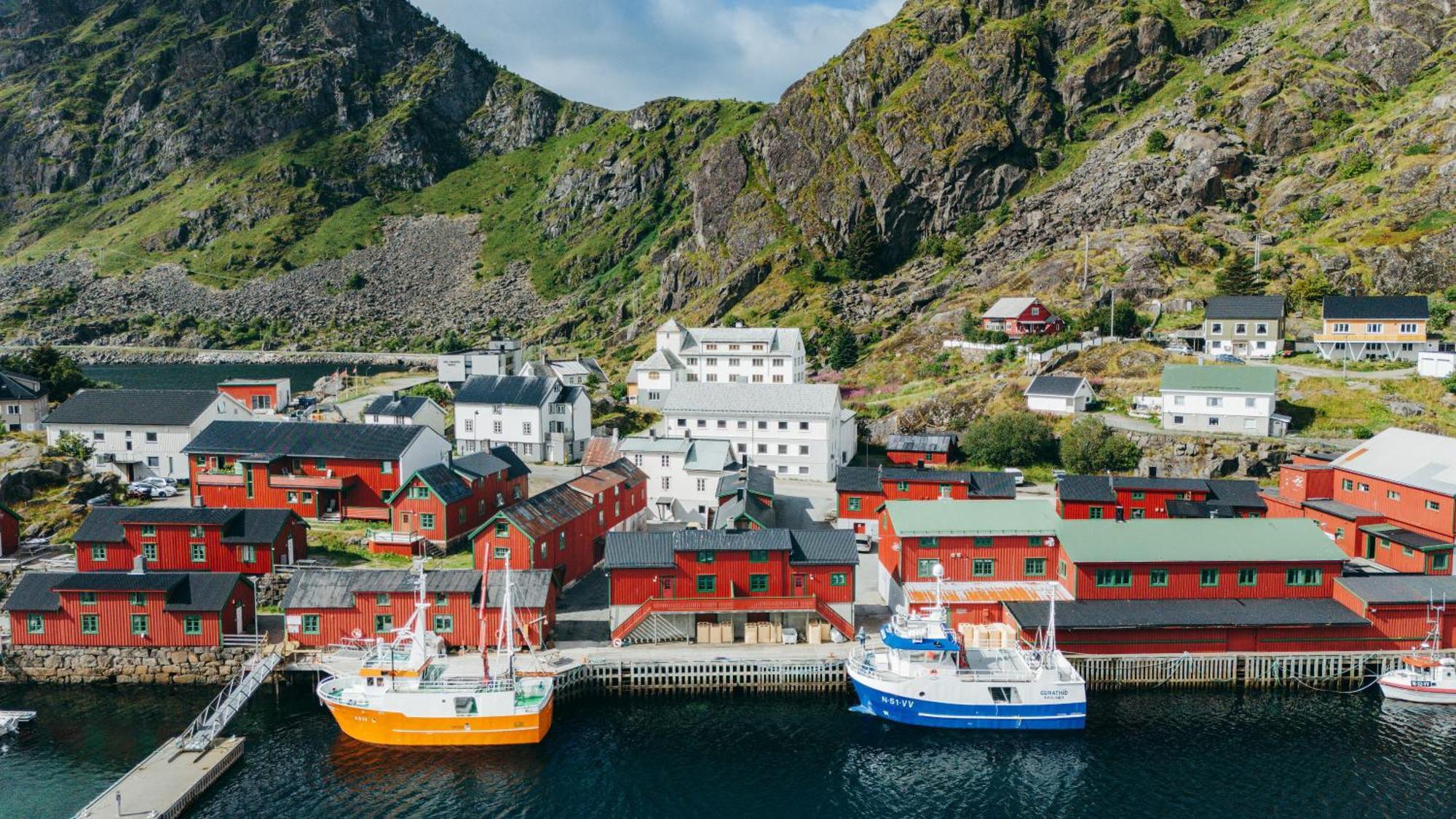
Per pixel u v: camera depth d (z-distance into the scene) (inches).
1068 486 3437.5
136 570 2603.3
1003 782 2063.2
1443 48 7303.2
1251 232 6505.9
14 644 2512.3
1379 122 6850.4
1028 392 4820.4
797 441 4365.2
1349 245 5920.3
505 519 2802.7
